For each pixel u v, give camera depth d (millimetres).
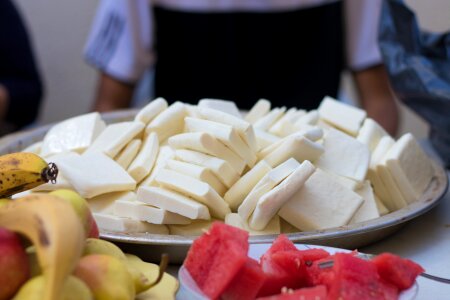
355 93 2197
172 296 627
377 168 951
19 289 507
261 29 1810
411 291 584
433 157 1200
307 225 822
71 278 513
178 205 793
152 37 1866
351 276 562
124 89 1874
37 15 2447
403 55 1141
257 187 809
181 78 1858
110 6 1857
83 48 2498
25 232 507
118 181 852
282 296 557
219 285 568
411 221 942
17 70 2031
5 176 665
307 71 1844
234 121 851
